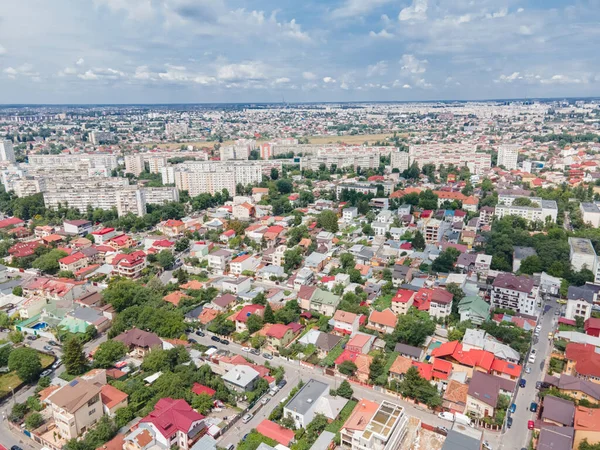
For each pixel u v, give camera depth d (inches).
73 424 5152.6
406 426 5226.4
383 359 6801.2
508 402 5738.2
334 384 6294.3
